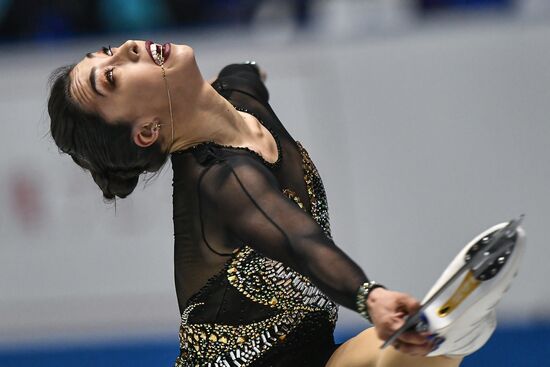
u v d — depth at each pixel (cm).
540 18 1711
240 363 870
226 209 784
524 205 1728
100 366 1778
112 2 1997
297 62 1753
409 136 1744
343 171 1764
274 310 859
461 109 1728
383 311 683
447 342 738
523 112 1716
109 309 1838
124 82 817
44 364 1812
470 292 719
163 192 1792
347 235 1769
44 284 1852
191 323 873
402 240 1758
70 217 1827
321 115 1758
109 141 837
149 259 1814
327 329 902
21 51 1889
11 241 1848
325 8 1870
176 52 827
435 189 1745
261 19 1892
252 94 960
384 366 803
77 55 1848
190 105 829
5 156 1828
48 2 2022
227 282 838
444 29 1728
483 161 1733
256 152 827
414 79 1736
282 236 753
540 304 1748
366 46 1739
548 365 1645
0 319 1872
